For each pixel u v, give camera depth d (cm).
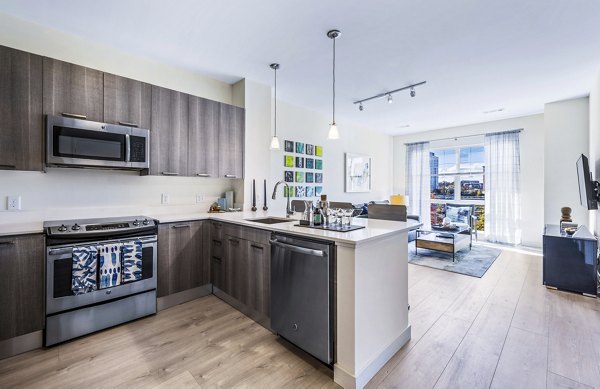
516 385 162
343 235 174
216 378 169
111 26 243
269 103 388
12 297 190
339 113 541
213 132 327
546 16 227
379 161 716
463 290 314
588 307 269
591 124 400
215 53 293
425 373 173
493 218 586
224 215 310
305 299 186
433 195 700
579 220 439
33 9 220
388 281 191
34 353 194
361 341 164
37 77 218
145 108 274
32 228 205
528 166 552
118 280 229
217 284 292
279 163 462
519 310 263
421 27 244
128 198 294
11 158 208
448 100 455
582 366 179
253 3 211
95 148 239
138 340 212
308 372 176
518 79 364
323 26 242
